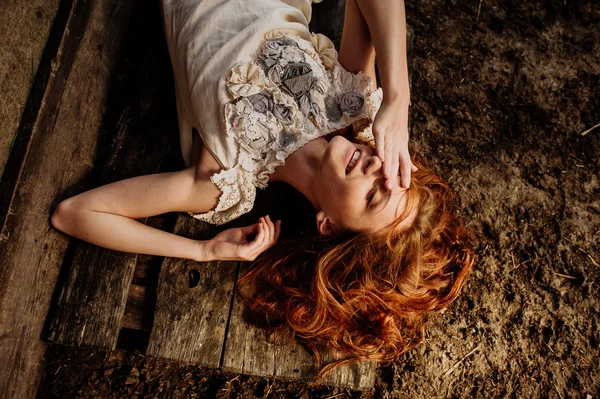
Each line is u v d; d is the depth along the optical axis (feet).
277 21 5.46
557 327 6.61
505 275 6.77
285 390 6.14
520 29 7.89
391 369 6.31
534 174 7.24
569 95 7.61
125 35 6.68
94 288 5.50
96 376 6.03
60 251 5.67
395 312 5.40
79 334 5.39
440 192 5.86
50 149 5.43
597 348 6.56
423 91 7.51
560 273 6.81
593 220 7.06
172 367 6.13
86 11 5.86
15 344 5.16
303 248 5.67
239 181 5.30
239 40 5.33
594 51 7.82
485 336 6.54
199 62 5.41
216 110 5.24
